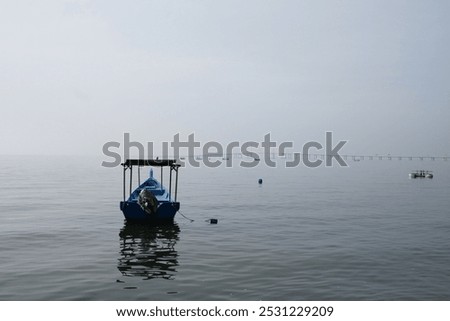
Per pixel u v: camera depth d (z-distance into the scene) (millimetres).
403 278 14352
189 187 55250
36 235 21609
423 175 83500
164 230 23297
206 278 14266
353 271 15148
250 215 29219
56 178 72625
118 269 15367
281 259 16828
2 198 38906
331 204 36062
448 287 13438
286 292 12906
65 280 13961
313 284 13672
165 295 12617
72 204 34781
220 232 22781
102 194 43812
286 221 26688
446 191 50500
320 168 148250
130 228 23844
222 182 66438
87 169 114938
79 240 20531
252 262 16359
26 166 130625
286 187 56031
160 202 25047
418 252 18078
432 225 25312
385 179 77875
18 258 16828
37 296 12422
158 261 16531
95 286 13375
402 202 37969
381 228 24219
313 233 22562
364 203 37000
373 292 12945
